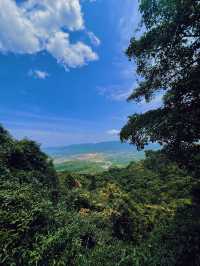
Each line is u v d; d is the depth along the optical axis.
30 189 10.89
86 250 8.52
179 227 10.49
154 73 11.19
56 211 10.06
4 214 8.16
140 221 20.59
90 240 9.66
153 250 9.28
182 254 8.47
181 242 9.11
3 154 14.80
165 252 8.82
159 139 9.85
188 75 9.63
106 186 35.47
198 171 10.91
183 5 8.59
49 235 7.82
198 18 8.80
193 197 12.49
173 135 9.36
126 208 20.45
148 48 10.34
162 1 8.88
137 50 10.70
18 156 15.66
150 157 12.34
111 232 14.95
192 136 9.26
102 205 20.00
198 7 8.55
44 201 9.95
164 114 10.36
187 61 9.98
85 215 15.84
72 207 16.22
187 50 9.66
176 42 9.58
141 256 8.72
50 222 8.79
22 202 8.91
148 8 9.30
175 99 10.21
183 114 9.15
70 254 7.65
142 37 10.52
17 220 7.86
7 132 17.28
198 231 9.26
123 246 10.17
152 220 22.23
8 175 12.65
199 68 9.28
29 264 6.89
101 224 15.31
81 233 9.39
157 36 9.77
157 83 11.53
